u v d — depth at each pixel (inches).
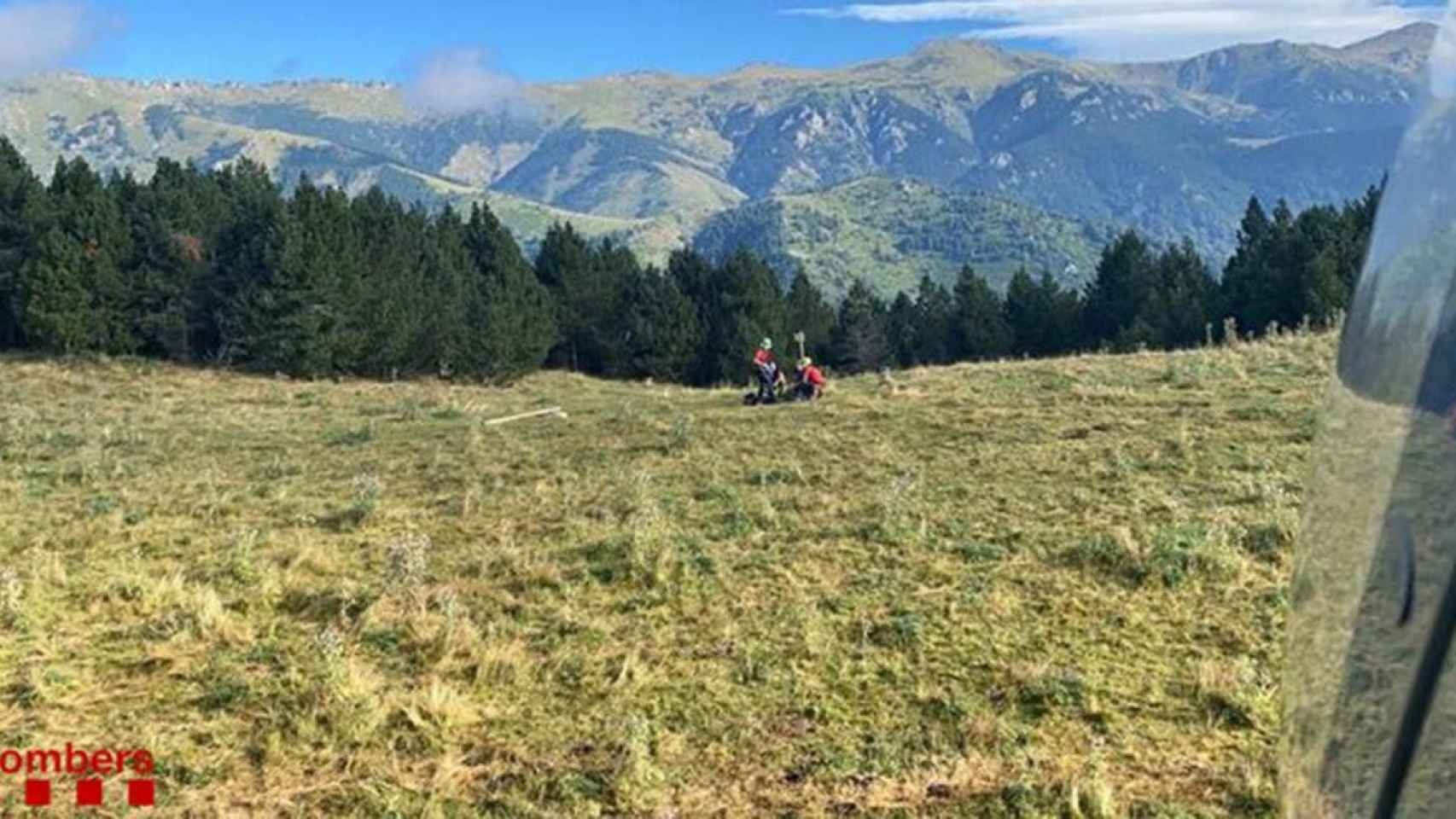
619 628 319.6
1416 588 67.6
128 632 322.7
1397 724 68.3
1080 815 220.2
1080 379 693.3
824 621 316.2
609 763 247.0
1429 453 68.1
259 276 1525.6
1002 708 264.1
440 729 263.1
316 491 511.2
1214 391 596.7
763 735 257.6
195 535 431.8
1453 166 70.3
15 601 335.9
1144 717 256.7
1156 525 375.2
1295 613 86.0
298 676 288.0
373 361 1579.7
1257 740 244.5
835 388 764.0
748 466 505.0
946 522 395.9
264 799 237.1
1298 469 428.8
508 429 693.3
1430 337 69.7
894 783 235.8
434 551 398.0
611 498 456.1
